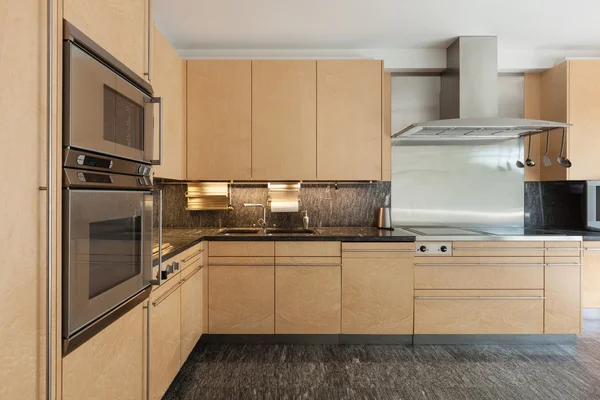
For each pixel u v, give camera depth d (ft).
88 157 4.01
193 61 10.56
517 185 11.94
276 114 10.63
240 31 10.14
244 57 11.38
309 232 11.36
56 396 3.54
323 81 10.62
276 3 8.68
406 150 11.96
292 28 9.98
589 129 10.68
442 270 9.81
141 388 5.55
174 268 7.00
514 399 7.34
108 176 4.46
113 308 4.59
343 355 9.27
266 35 10.40
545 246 9.81
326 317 9.78
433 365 8.75
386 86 11.79
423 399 7.33
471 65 10.46
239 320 9.79
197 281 9.22
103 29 4.50
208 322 9.77
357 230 11.08
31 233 3.21
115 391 4.73
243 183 11.78
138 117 5.36
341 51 11.38
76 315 3.78
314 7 8.87
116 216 4.65
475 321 9.80
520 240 9.80
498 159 11.94
